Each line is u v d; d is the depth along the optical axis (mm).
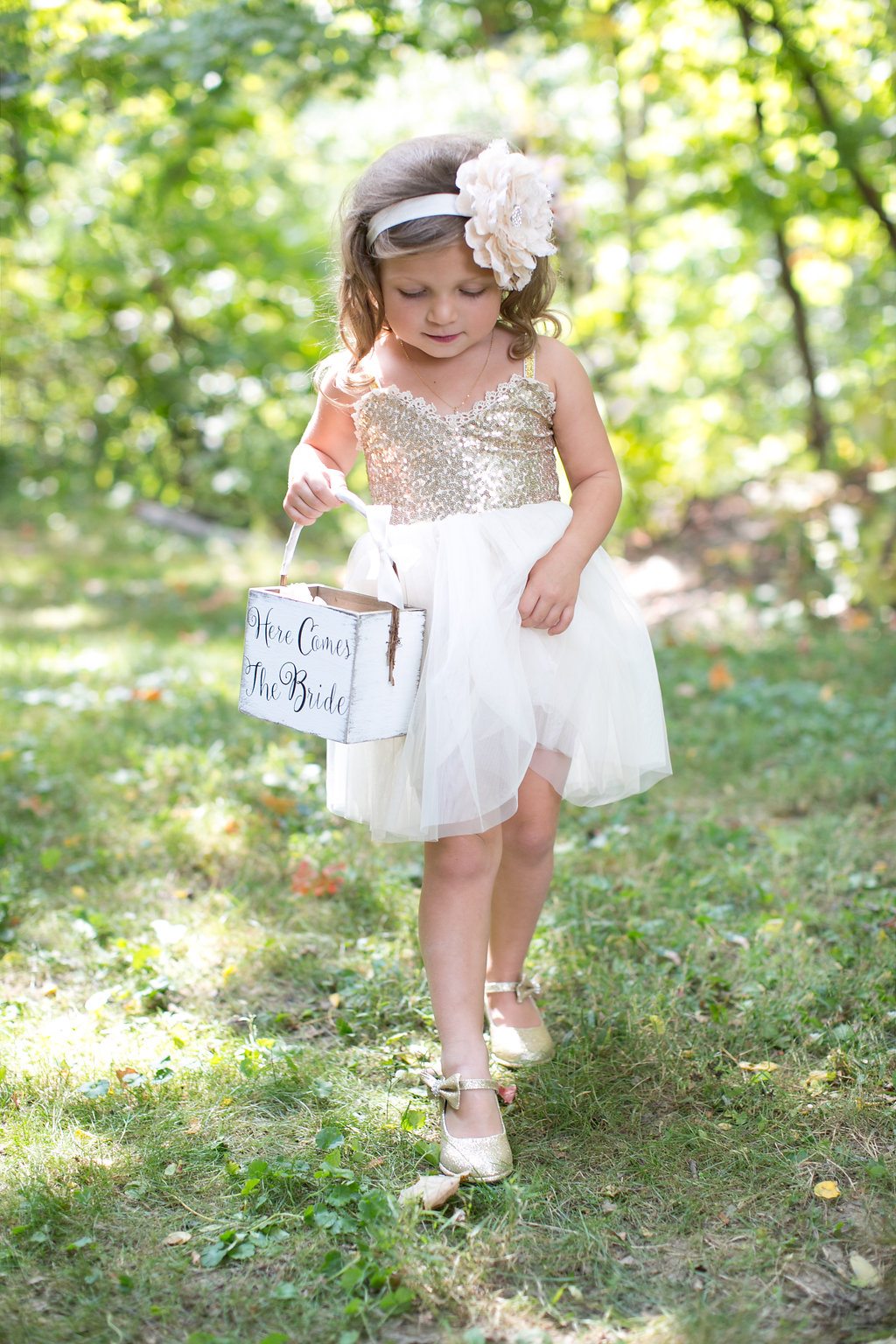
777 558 7121
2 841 3344
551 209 2051
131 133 6844
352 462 2316
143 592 7996
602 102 8883
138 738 4352
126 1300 1676
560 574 2070
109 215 10281
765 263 9273
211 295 11328
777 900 3008
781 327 9727
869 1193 1876
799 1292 1683
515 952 2346
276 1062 2281
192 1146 2018
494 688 1990
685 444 8578
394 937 2869
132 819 3645
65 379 12062
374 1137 2051
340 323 2191
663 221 8586
